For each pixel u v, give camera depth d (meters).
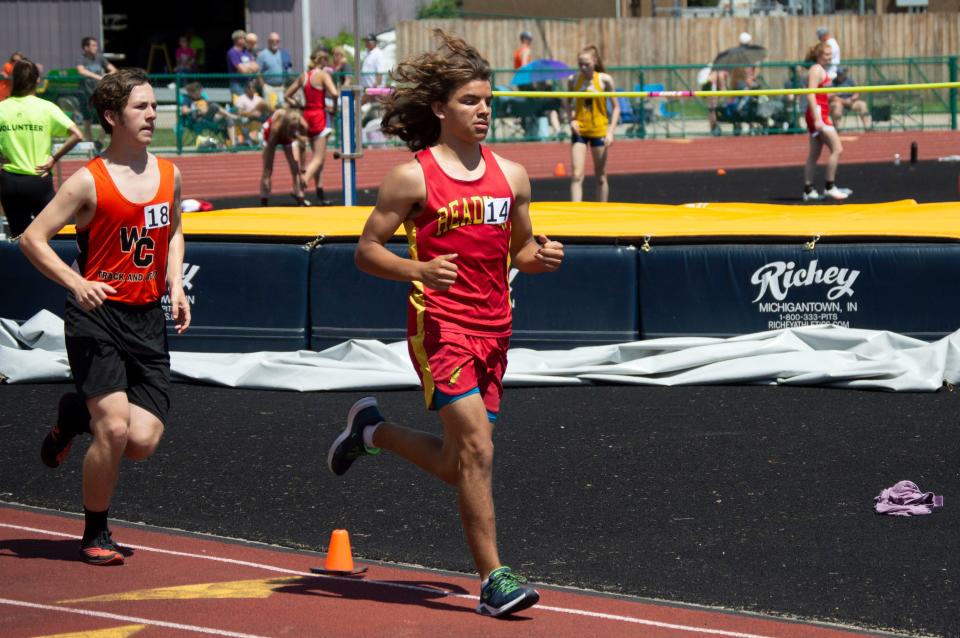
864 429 14.09
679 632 8.80
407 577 10.07
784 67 60.94
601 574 10.08
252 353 17.48
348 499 12.11
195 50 72.56
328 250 17.75
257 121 51.56
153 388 10.35
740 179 45.59
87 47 50.22
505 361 9.45
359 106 25.72
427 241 9.16
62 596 9.48
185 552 10.65
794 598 9.51
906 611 9.23
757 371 16.11
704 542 10.77
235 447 13.87
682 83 61.22
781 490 12.11
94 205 10.02
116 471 10.12
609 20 70.25
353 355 16.88
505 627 8.86
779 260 17.08
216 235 18.08
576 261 17.41
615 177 47.69
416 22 67.50
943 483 12.22
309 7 69.06
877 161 52.84
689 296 17.22
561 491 12.21
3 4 63.94
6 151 22.75
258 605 9.30
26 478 12.85
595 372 16.48
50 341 17.81
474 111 9.09
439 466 9.41
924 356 15.96
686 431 14.20
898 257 16.75
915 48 71.62
